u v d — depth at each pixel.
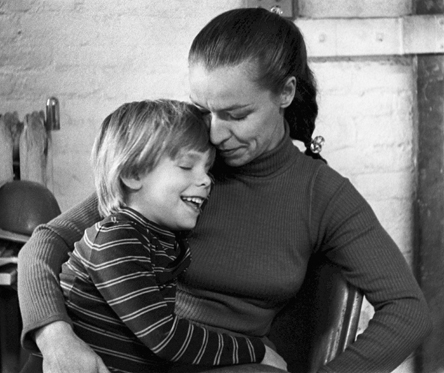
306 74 1.41
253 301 1.37
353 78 2.48
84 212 1.40
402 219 2.56
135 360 1.22
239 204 1.38
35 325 1.19
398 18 2.46
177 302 1.39
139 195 1.26
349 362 1.31
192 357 1.19
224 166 1.39
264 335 1.43
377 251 1.34
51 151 2.30
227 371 1.19
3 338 1.82
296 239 1.36
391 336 1.31
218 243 1.37
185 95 2.43
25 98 2.37
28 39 2.36
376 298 1.34
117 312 1.18
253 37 1.26
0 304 1.80
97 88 2.39
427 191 2.52
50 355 1.14
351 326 1.36
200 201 1.27
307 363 1.40
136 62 2.40
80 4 2.37
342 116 2.49
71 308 1.23
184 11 2.40
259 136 1.29
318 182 1.38
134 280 1.17
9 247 1.85
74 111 2.39
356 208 1.36
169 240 1.28
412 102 2.52
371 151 2.52
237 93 1.24
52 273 1.27
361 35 2.45
